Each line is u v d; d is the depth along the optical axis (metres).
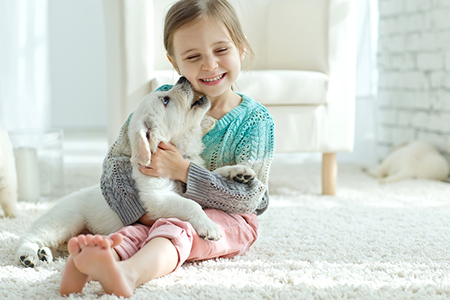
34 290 1.16
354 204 2.28
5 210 2.02
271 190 2.65
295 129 2.39
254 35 2.90
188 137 1.49
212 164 1.56
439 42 3.03
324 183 2.54
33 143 2.37
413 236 1.71
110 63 2.31
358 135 3.54
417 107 3.26
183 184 1.45
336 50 2.48
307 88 2.36
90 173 3.04
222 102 1.59
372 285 1.19
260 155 1.56
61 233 1.42
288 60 2.73
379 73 3.58
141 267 1.14
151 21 2.24
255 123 1.56
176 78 2.22
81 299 1.08
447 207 2.21
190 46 1.42
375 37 3.55
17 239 1.65
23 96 4.00
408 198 2.44
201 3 1.44
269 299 1.11
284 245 1.59
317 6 2.55
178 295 1.13
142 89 2.23
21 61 3.97
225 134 1.54
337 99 2.47
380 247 1.56
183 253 1.25
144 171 1.39
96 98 5.22
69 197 1.52
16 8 3.91
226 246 1.40
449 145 3.01
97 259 1.03
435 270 1.35
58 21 4.99
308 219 1.96
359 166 3.47
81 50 5.10
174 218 1.30
